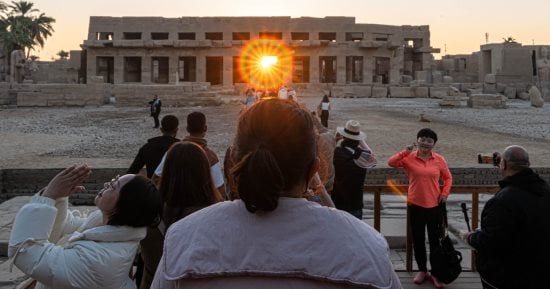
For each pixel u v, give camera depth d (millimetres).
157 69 85875
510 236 4379
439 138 25391
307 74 84875
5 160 18328
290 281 1903
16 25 79312
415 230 7152
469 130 29391
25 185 16422
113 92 54688
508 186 4551
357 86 64438
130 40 72375
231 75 73750
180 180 4496
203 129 6406
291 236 1953
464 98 54062
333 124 31438
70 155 19875
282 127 2076
